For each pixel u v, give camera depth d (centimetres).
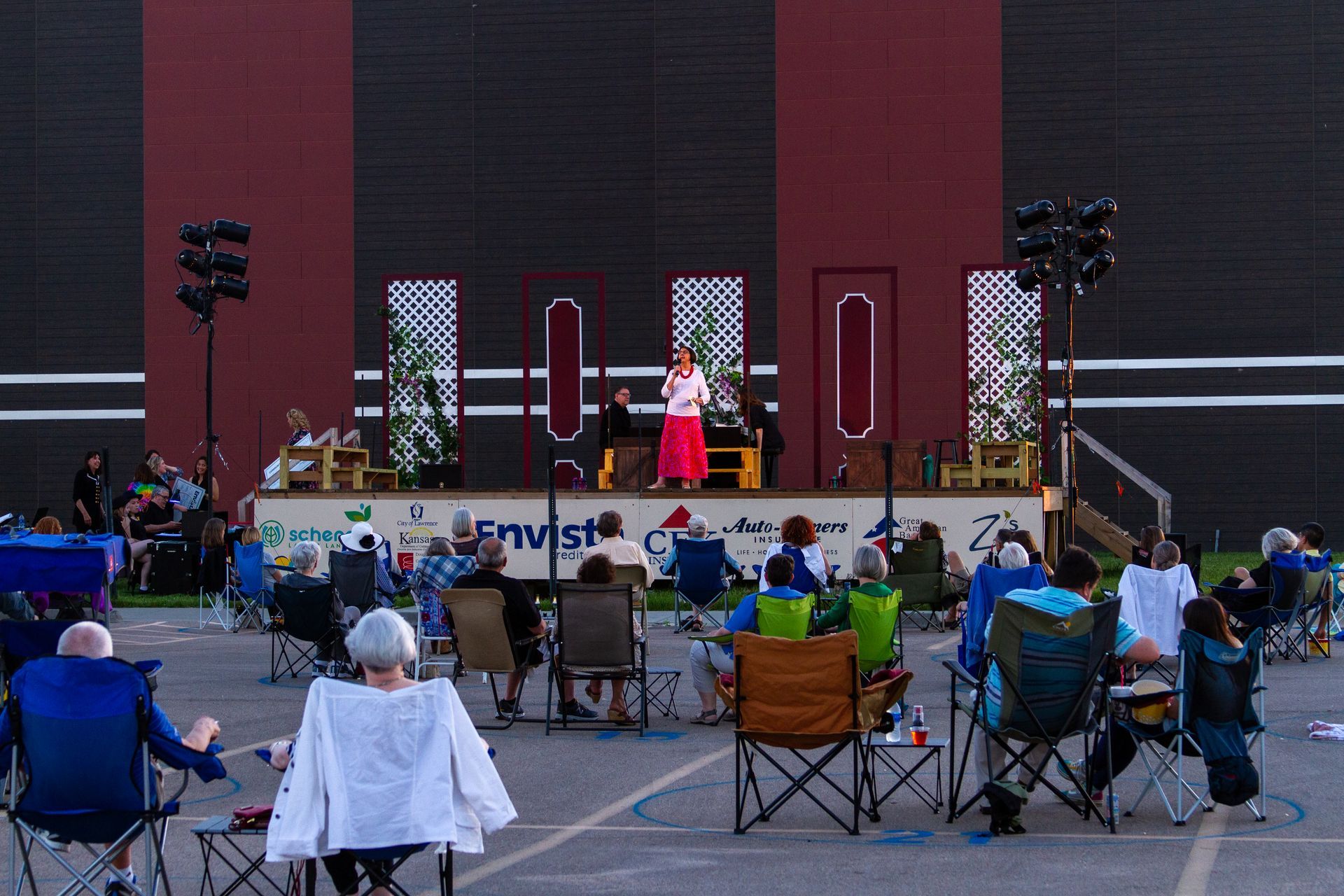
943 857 557
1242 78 2141
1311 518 2119
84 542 1148
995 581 832
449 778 429
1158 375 2141
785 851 568
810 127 2191
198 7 2278
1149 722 629
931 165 2169
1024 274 1636
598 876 531
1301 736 823
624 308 2211
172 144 2273
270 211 2258
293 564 1037
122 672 472
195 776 727
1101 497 2138
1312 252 2125
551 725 891
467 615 868
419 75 2255
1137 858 552
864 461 1755
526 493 1622
